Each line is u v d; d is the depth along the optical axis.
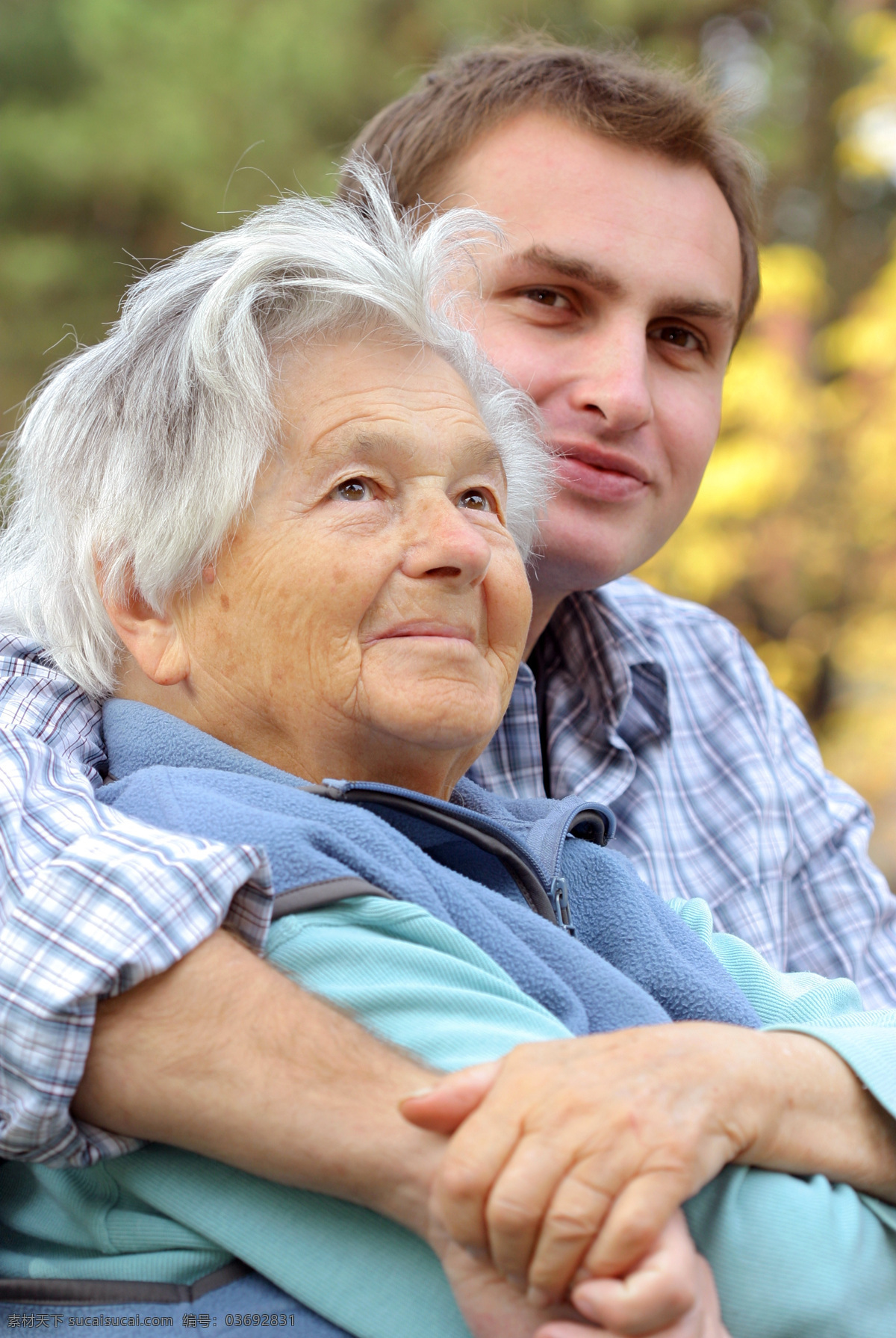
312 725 1.20
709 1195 0.94
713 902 1.96
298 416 1.20
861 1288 0.94
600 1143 0.85
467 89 1.94
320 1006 0.94
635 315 1.87
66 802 1.06
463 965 1.01
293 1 6.54
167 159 6.36
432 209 1.80
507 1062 0.89
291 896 1.01
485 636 1.29
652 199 1.87
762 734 2.14
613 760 1.99
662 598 2.31
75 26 6.52
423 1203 0.88
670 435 1.94
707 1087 0.91
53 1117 0.90
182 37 6.52
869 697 4.95
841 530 4.56
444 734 1.18
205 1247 0.97
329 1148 0.89
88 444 1.29
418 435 1.21
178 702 1.26
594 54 2.02
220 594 1.20
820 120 5.84
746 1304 0.92
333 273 1.25
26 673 1.29
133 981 0.92
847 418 4.63
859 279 5.70
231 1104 0.90
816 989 1.40
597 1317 0.82
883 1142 1.02
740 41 6.30
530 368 1.84
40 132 6.47
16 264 6.57
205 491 1.18
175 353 1.23
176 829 1.06
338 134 6.62
